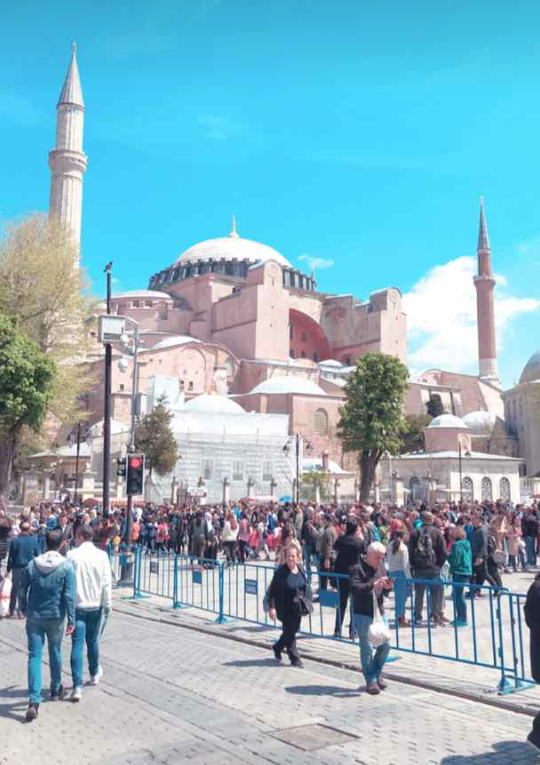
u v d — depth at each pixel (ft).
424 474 210.59
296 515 81.30
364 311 334.65
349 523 38.99
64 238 131.23
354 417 194.39
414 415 293.43
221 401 232.73
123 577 62.59
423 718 24.08
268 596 32.42
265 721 23.44
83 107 252.62
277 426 223.51
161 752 20.40
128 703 25.50
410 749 20.84
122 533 82.79
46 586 24.90
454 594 42.14
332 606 38.27
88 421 239.71
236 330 305.94
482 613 47.62
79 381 128.67
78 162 247.09
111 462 180.65
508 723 23.72
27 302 122.93
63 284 124.67
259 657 33.99
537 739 19.71
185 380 265.54
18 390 110.11
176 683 28.55
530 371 325.62
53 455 151.74
